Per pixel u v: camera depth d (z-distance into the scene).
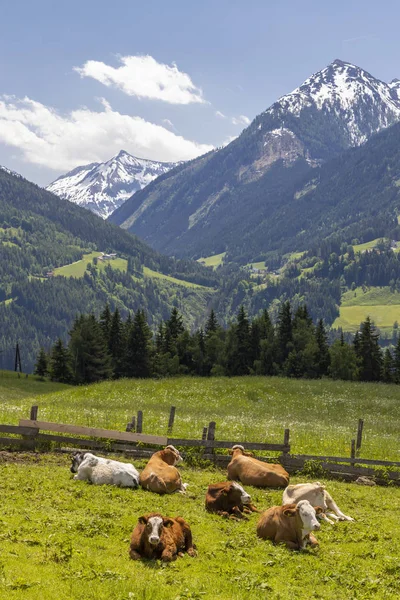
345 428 41.03
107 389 54.41
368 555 14.99
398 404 53.44
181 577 12.38
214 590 11.81
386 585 12.91
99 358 110.31
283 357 110.06
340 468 25.31
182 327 122.31
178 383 58.03
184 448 25.62
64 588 11.20
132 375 112.25
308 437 33.47
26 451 24.89
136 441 25.55
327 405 52.06
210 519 17.17
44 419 31.83
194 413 43.47
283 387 58.00
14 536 13.43
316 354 105.62
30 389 78.50
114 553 13.53
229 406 49.09
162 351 118.81
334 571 13.62
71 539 13.76
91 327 112.31
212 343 116.81
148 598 11.05
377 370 106.50
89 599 10.88
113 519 15.99
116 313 117.56
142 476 20.03
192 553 14.01
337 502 20.64
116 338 116.44
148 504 17.94
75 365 108.75
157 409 44.34
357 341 108.62
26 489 18.17
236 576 12.72
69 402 46.31
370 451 30.55
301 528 15.16
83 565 12.44
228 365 111.69
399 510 20.39
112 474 19.92
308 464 25.33
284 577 13.08
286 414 47.34
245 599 11.45
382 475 25.19
